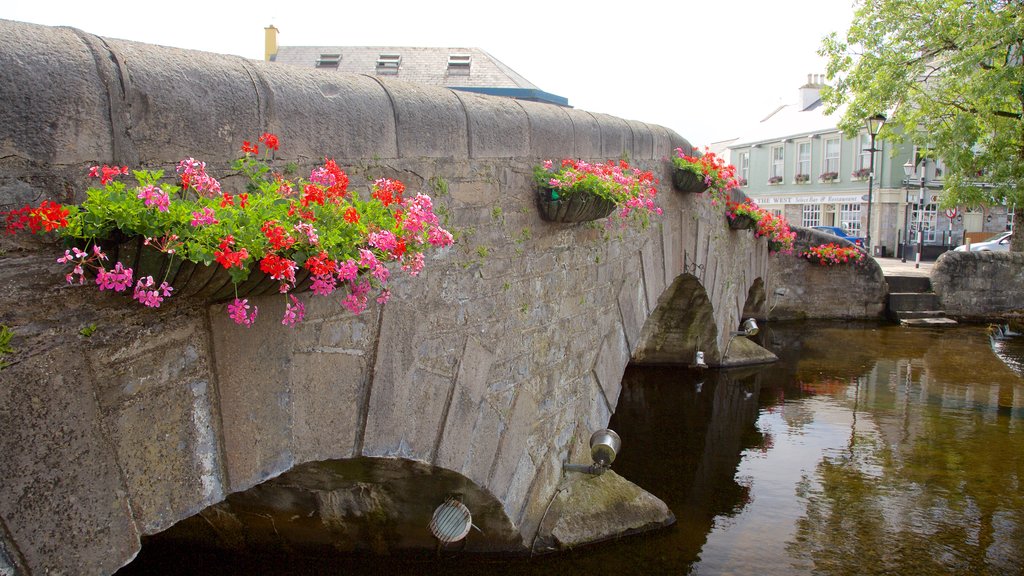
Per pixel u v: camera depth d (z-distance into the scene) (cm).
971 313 1666
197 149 228
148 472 221
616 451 498
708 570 508
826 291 1664
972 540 561
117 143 206
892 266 2198
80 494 201
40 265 190
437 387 357
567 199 424
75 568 201
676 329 1102
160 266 193
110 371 209
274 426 265
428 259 343
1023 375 1127
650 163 652
